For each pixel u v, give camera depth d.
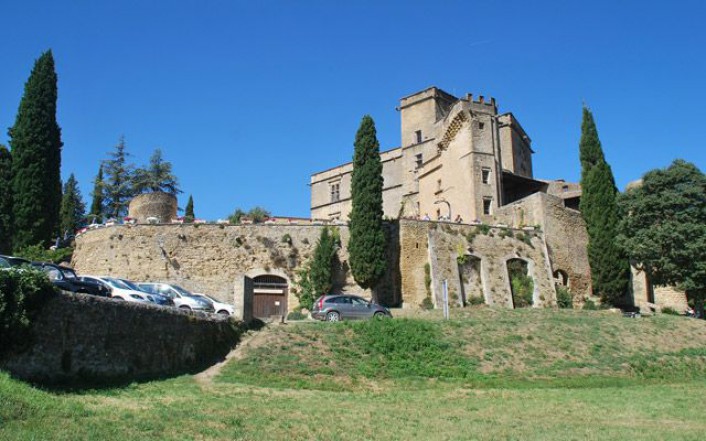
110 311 19.12
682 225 39.94
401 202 64.50
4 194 41.94
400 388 23.16
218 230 40.97
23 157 42.97
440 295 41.69
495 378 25.20
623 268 45.00
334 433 14.23
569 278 47.34
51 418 12.84
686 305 50.97
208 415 15.12
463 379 24.73
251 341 26.38
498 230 45.69
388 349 26.58
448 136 56.66
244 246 40.88
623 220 43.97
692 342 33.34
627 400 20.88
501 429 15.42
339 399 19.83
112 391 16.98
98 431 12.37
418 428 15.30
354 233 41.28
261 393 19.86
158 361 21.23
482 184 52.88
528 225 48.12
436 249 43.09
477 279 44.09
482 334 29.97
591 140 49.44
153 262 39.88
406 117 69.00
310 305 39.62
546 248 46.53
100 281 27.52
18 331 15.51
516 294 44.47
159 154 73.00
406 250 42.50
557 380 25.61
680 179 41.78
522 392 22.59
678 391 23.53
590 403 20.12
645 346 31.58
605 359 28.88
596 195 47.12
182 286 39.53
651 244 40.78
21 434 11.49
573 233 48.94
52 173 44.09
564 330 32.28
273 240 41.31
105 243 40.69
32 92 44.38
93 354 18.16
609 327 33.97
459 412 17.95
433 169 58.72
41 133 43.84
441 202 56.62
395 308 40.34
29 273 16.22
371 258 40.50
